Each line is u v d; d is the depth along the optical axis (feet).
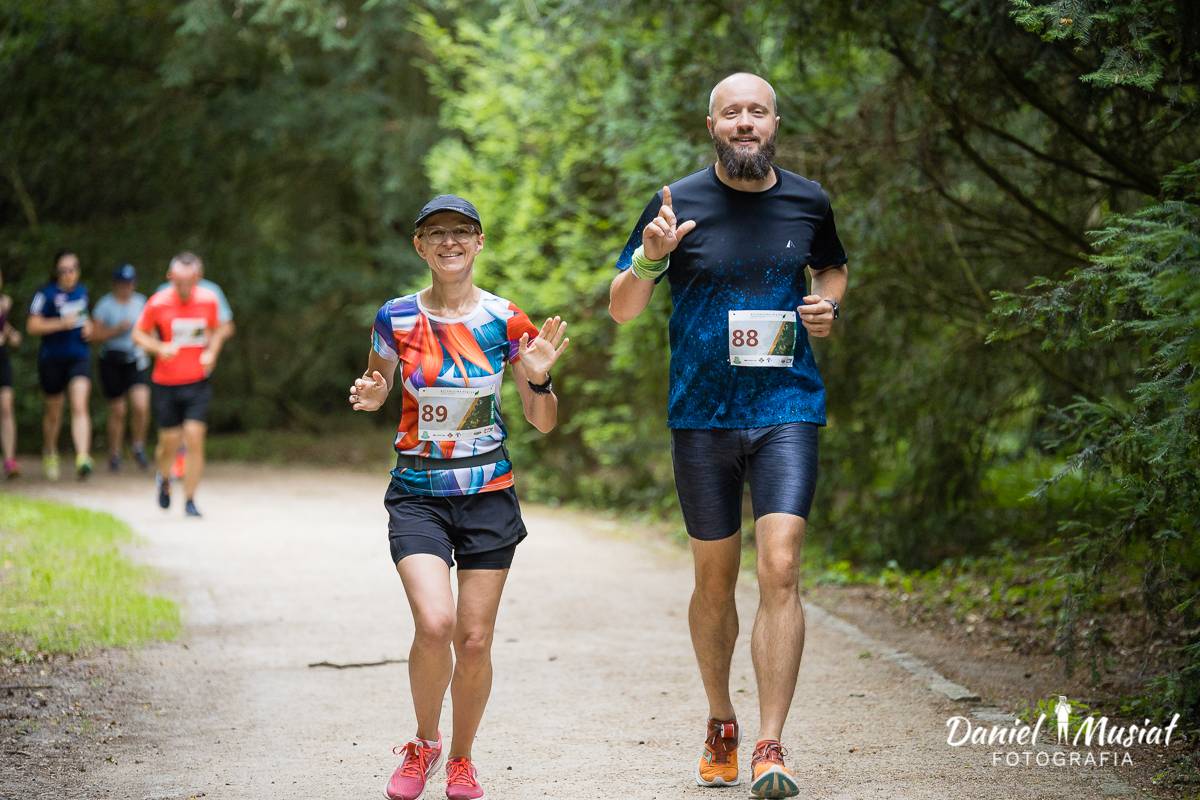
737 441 36.73
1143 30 38.96
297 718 44.55
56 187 153.48
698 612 37.40
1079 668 50.37
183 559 76.54
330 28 132.98
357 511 100.42
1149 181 56.08
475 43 134.31
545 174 107.96
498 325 34.99
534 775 38.09
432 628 33.06
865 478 81.82
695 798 35.78
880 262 71.15
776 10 63.26
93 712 44.34
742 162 35.81
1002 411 78.43
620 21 76.54
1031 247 71.41
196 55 143.02
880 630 60.80
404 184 148.25
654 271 36.22
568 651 55.52
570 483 112.16
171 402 93.25
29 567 66.90
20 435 144.46
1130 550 44.88
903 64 61.36
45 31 145.89
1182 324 31.12
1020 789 35.91
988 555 77.20
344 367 175.63
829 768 38.19
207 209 159.02
